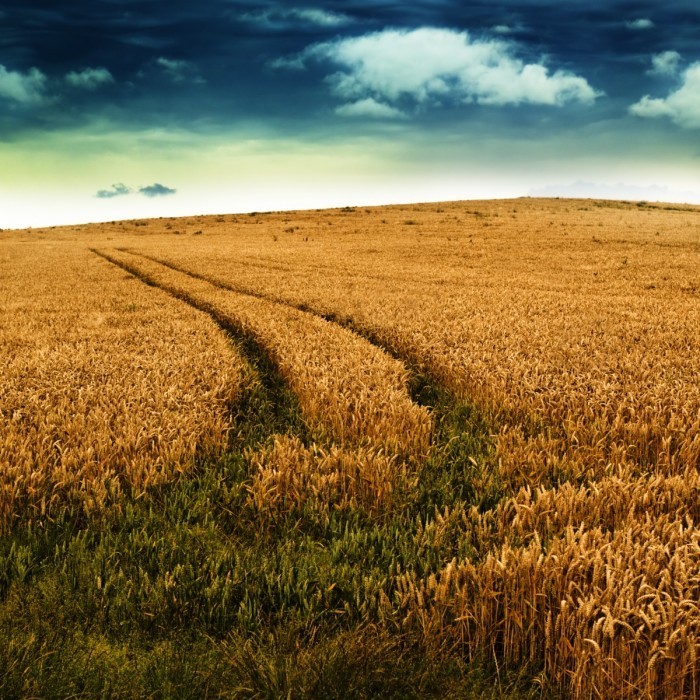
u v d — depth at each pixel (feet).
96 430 18.40
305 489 15.07
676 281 73.61
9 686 8.61
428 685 8.98
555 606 9.50
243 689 8.71
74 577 11.30
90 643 9.79
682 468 16.58
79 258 139.13
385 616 10.02
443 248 138.92
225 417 21.75
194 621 10.31
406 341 33.99
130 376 25.90
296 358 29.12
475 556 11.99
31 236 272.10
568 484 13.70
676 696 8.18
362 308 48.34
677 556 9.34
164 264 112.98
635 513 13.29
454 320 41.63
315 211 341.21
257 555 12.50
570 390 22.33
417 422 19.60
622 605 8.67
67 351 32.58
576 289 67.31
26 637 9.71
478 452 18.33
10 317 49.34
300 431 20.92
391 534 13.26
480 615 9.67
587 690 8.57
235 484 15.57
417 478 15.65
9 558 11.68
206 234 237.04
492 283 73.97
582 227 185.68
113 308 55.36
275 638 9.83
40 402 21.39
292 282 74.49
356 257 122.11
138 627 10.18
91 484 14.73
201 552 12.59
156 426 18.67
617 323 40.29
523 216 247.09
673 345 31.71
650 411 19.66
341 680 8.75
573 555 10.14
